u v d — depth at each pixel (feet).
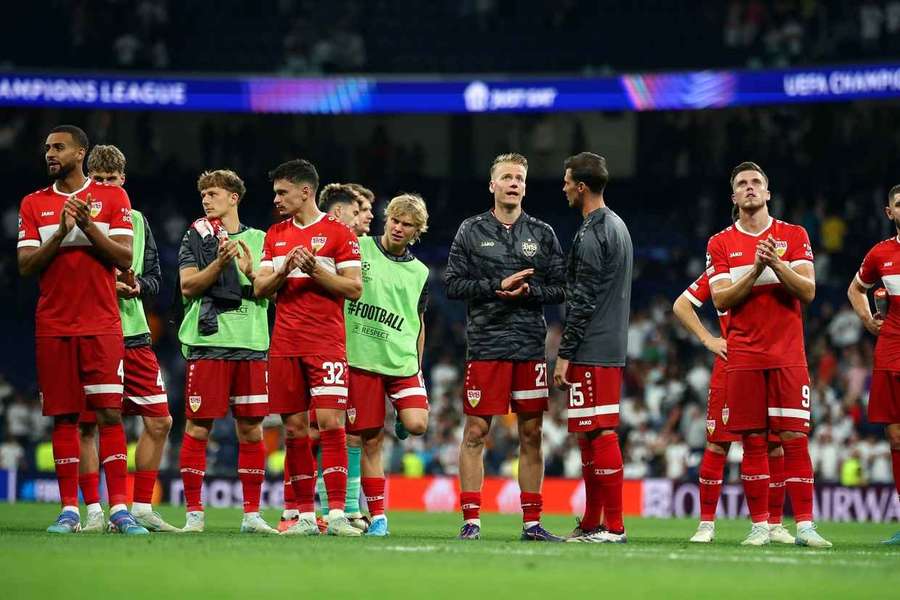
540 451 115.03
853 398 258.98
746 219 113.19
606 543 109.19
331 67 369.30
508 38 380.78
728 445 123.85
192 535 108.99
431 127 391.45
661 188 370.94
